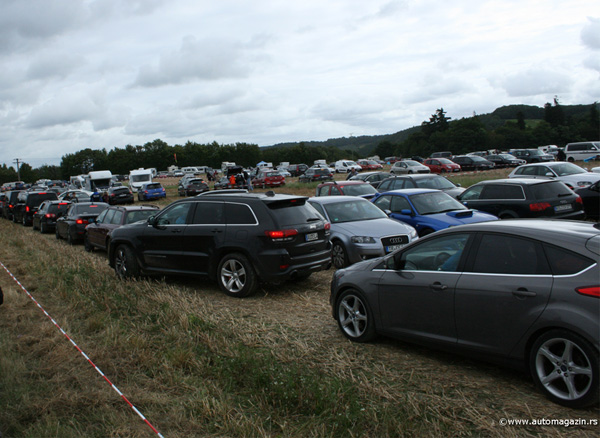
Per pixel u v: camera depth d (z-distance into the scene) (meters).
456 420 3.81
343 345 5.63
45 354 5.61
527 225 4.54
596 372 3.66
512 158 47.16
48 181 81.25
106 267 11.12
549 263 4.12
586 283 3.81
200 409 4.07
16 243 15.92
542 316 3.98
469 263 4.68
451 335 4.75
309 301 7.56
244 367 4.82
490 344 4.42
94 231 13.95
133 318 6.88
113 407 4.25
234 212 8.13
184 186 42.94
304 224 7.96
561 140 111.19
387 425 3.66
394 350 5.41
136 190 53.00
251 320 6.70
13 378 4.85
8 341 5.95
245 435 3.66
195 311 6.89
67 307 7.61
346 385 4.36
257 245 7.70
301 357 5.26
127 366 5.16
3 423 4.02
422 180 15.68
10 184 84.19
